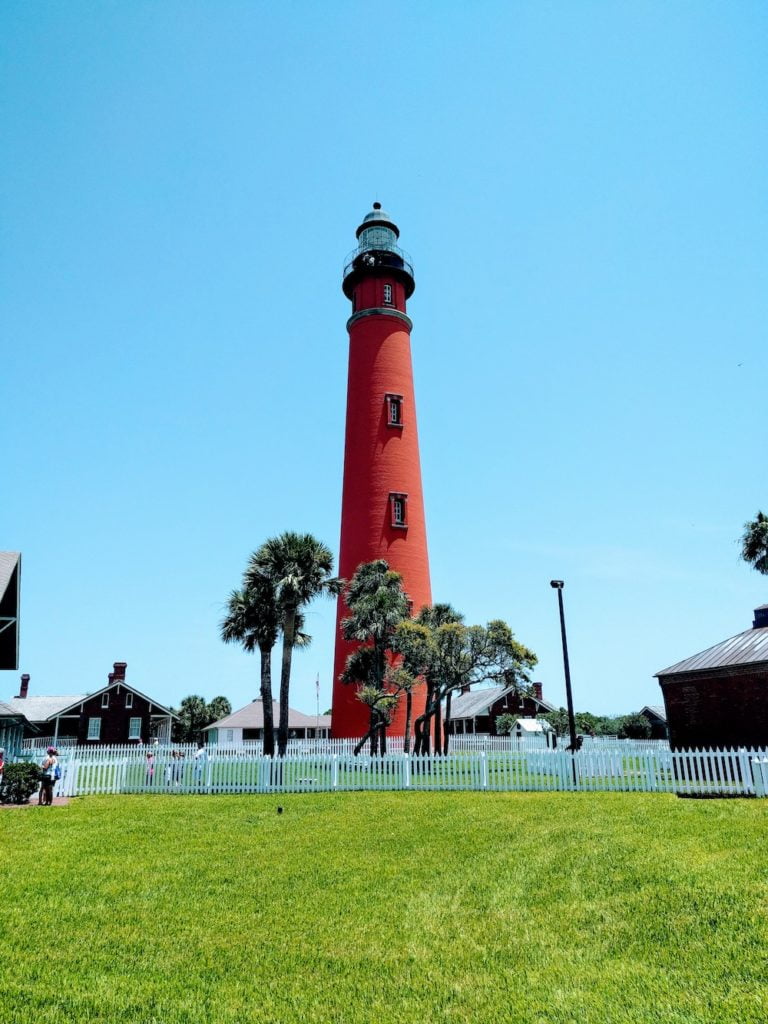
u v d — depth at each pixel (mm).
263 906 8859
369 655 34906
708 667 25094
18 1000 6215
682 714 26203
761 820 13469
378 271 44094
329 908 8734
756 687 23906
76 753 34750
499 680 30719
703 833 12352
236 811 17188
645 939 7348
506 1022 5699
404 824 14633
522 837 12805
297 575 30781
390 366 42625
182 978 6680
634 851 10984
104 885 9875
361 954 7199
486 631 30453
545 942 7430
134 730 48750
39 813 17125
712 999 5902
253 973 6785
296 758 21750
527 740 44156
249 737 61219
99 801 19734
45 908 8812
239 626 32250
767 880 8914
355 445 41938
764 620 28078
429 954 7176
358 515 40531
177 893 9453
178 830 14375
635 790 19375
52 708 54938
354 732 38031
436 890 9438
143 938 7730
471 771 21047
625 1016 5688
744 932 7281
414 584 39562
